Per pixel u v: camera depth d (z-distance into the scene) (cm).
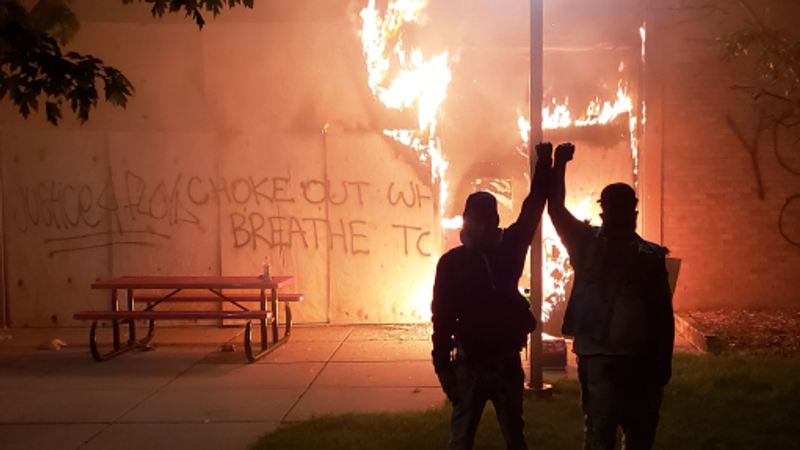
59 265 993
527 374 715
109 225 988
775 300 977
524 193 972
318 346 865
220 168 982
